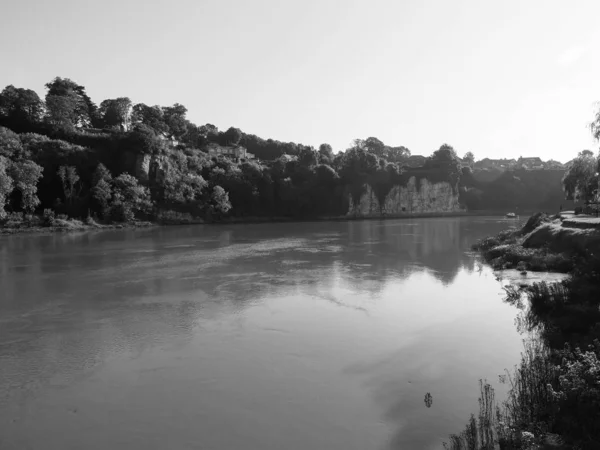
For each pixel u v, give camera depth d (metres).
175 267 43.62
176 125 142.75
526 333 22.89
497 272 39.06
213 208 112.25
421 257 49.75
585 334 20.12
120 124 134.12
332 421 14.94
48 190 92.81
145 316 27.28
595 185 65.62
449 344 21.70
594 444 11.60
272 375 18.61
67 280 37.59
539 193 159.00
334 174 140.62
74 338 23.56
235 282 36.53
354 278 37.84
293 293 32.66
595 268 28.27
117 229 88.69
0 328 25.28
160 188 106.69
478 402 15.73
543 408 13.95
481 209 158.38
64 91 121.00
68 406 16.47
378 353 20.80
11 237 72.25
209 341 22.83
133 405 16.38
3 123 110.50
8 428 15.08
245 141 174.88
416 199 149.62
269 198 128.25
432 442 13.57
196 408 16.02
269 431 14.43
